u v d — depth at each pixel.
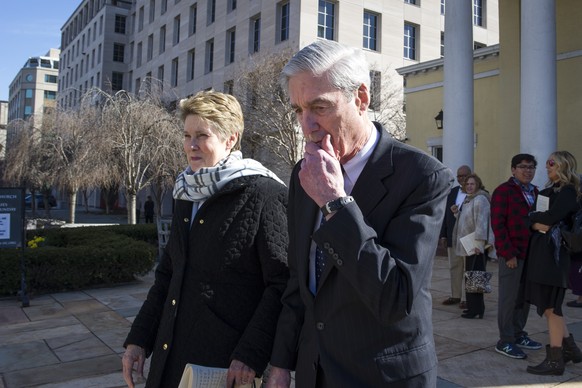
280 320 1.82
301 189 1.74
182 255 2.07
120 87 50.03
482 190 5.83
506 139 14.33
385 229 1.45
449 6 11.94
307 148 1.48
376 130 1.63
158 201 21.47
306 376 1.57
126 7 51.00
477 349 4.56
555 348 3.86
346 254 1.33
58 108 21.44
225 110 2.17
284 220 2.04
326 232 1.36
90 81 53.56
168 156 17.50
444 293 7.39
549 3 10.05
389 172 1.48
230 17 30.45
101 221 29.38
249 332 1.87
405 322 1.44
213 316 1.95
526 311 4.63
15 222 6.93
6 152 23.27
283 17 26.38
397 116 22.78
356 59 1.48
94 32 53.25
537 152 9.88
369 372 1.43
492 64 15.38
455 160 11.66
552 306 3.84
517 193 4.34
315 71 1.43
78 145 19.27
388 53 28.17
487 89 15.49
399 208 1.46
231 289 1.98
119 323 5.84
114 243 8.86
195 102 2.15
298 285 1.78
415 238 1.38
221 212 2.01
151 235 12.93
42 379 4.02
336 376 1.45
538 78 9.98
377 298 1.30
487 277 5.60
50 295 7.50
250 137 19.75
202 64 33.34
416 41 30.05
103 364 4.39
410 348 1.45
